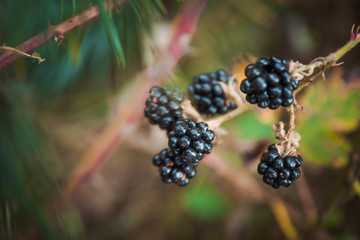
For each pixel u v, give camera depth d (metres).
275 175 0.20
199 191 0.36
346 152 0.29
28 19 0.25
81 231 0.28
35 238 0.26
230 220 0.37
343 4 0.37
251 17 0.34
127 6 0.23
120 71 0.27
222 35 0.34
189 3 0.27
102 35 0.29
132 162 0.43
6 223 0.24
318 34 0.38
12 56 0.20
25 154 0.26
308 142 0.29
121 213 0.41
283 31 0.37
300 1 0.38
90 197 0.41
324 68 0.20
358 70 0.30
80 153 0.39
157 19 0.25
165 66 0.28
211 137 0.20
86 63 0.31
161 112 0.21
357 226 0.33
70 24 0.21
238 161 0.32
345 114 0.29
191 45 0.35
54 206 0.27
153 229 0.40
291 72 0.20
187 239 0.38
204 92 0.22
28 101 0.29
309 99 0.30
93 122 0.39
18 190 0.24
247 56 0.32
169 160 0.21
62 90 0.33
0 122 0.25
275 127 0.21
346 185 0.27
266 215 0.37
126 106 0.29
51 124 0.36
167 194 0.41
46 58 0.28
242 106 0.21
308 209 0.32
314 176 0.37
